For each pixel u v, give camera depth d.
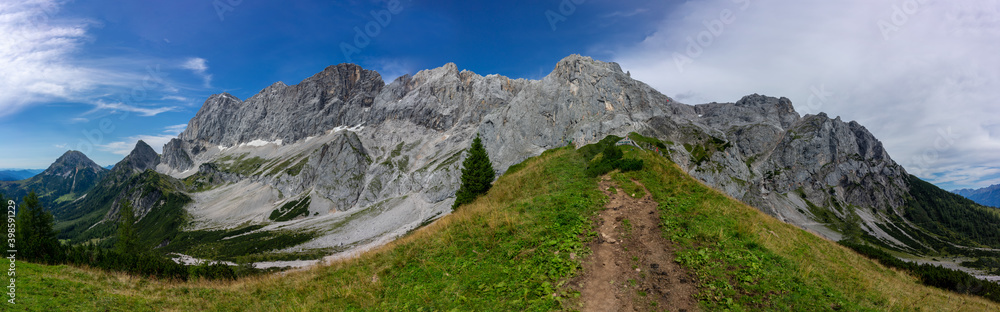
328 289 16.72
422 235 21.06
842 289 13.83
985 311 15.56
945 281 20.67
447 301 13.45
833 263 16.94
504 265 15.25
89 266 29.17
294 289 18.00
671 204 20.39
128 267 30.75
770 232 18.75
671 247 15.89
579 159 32.00
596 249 15.88
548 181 27.02
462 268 15.60
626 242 16.42
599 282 13.49
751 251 15.74
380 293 15.28
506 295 13.10
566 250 15.61
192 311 17.14
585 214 19.44
